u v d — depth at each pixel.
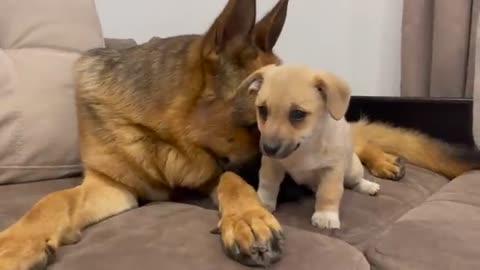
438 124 1.86
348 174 1.40
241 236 1.01
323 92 1.13
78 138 1.51
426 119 1.87
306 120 1.10
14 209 1.26
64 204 1.18
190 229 1.12
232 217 1.09
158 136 1.37
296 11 2.46
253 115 1.30
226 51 1.34
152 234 1.10
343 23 2.42
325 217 1.23
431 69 2.18
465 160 1.71
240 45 1.34
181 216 1.21
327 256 1.03
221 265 0.99
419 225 1.21
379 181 1.57
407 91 2.23
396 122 1.91
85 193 1.29
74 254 1.04
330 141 1.20
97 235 1.13
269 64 1.37
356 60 2.45
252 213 1.09
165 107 1.35
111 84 1.42
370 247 1.18
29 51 1.53
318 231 1.22
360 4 2.39
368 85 2.46
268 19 1.39
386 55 2.40
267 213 1.10
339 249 1.06
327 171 1.23
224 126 1.33
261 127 1.12
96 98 1.43
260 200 1.24
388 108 1.91
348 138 1.28
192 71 1.35
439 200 1.40
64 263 1.01
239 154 1.38
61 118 1.49
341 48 2.45
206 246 1.05
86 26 1.67
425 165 1.75
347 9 2.41
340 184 1.25
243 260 1.00
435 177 1.69
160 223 1.17
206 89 1.33
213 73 1.33
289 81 1.10
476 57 1.96
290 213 1.31
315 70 1.15
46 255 1.02
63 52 1.58
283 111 1.09
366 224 1.28
